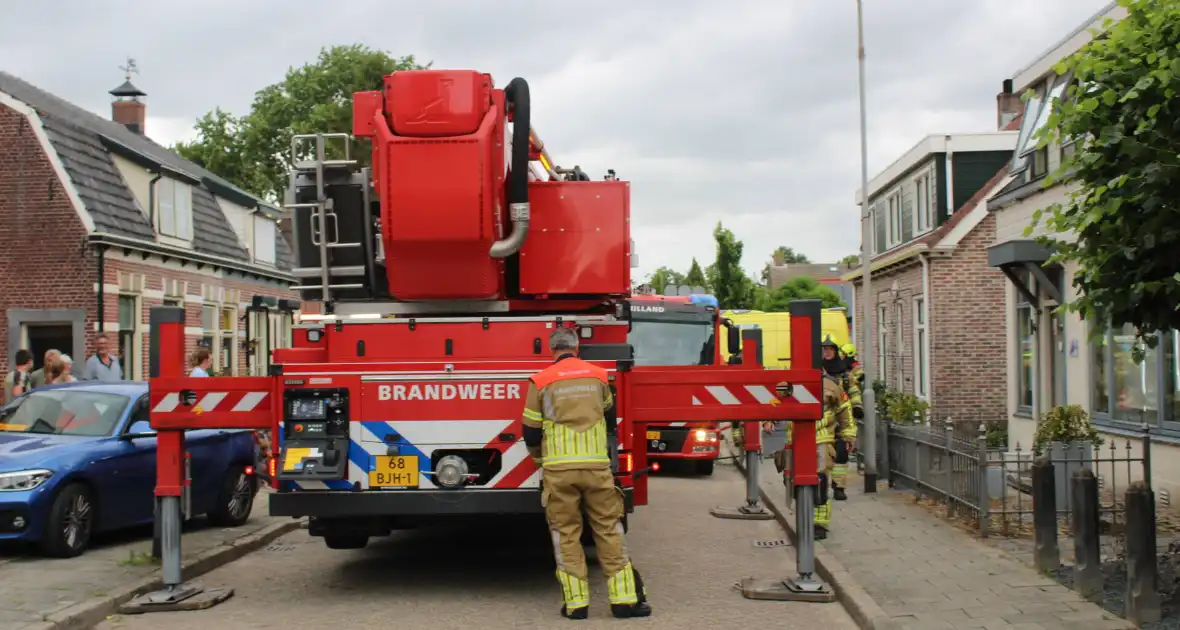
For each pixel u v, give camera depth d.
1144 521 6.73
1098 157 6.87
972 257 23.33
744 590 8.25
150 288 24.27
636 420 8.10
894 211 28.61
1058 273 15.23
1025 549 9.52
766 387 8.12
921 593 7.77
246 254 30.39
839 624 7.36
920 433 12.91
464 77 7.89
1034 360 16.53
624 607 7.52
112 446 10.23
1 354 21.92
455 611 7.80
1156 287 6.68
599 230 8.48
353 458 7.98
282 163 47.41
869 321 14.78
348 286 8.38
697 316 18.44
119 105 35.19
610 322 8.30
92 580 8.51
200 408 8.05
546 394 7.55
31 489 9.27
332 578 9.16
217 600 8.07
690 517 12.88
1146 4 6.84
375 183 8.09
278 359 8.34
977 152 25.02
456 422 7.97
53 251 21.98
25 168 22.06
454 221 7.81
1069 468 10.80
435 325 8.23
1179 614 6.86
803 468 8.26
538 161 9.50
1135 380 13.04
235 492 11.76
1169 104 6.61
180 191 26.34
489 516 8.41
